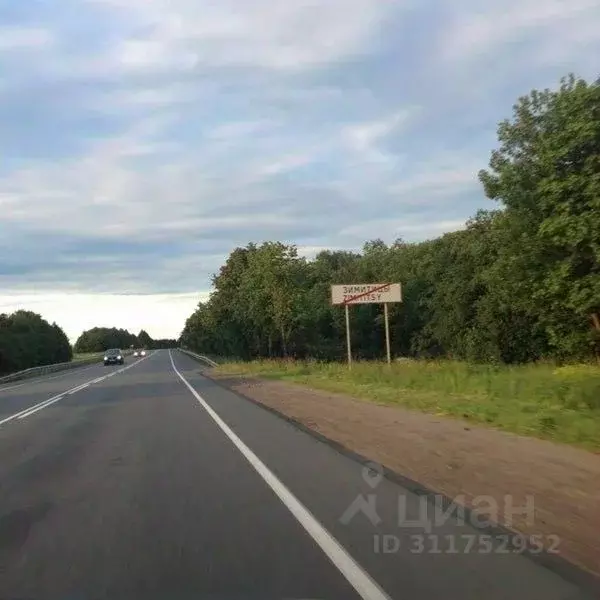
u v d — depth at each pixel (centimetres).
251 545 734
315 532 779
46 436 1759
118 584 625
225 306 6147
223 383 3675
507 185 2622
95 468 1252
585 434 1321
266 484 1052
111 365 8319
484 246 4012
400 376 2759
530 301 2812
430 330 4959
